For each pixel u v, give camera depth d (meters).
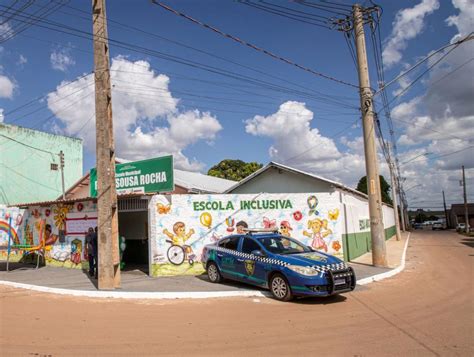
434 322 7.68
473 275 13.91
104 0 11.79
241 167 45.34
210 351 6.03
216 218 14.77
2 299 10.48
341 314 8.47
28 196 26.88
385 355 5.79
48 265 18.09
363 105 16.06
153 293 10.62
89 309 9.15
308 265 9.58
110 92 11.73
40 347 6.23
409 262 18.56
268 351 6.02
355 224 20.31
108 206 11.47
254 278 10.80
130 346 6.28
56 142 28.95
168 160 17.19
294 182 21.81
